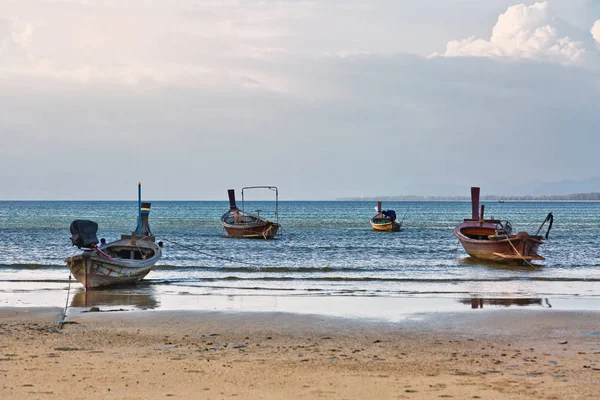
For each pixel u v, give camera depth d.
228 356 13.88
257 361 13.35
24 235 65.31
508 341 15.92
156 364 12.96
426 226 93.19
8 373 12.07
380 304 22.48
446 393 10.84
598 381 11.66
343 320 18.88
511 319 19.00
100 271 26.38
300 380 11.72
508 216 146.75
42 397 10.49
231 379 11.76
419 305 22.23
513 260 37.31
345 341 15.90
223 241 58.50
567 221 115.50
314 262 39.06
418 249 49.44
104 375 11.98
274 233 63.97
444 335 16.70
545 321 18.67
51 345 14.97
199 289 26.72
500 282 29.36
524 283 28.98
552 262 39.47
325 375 12.11
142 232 32.03
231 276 31.22
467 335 16.72
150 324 18.12
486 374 12.23
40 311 20.47
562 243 56.81
